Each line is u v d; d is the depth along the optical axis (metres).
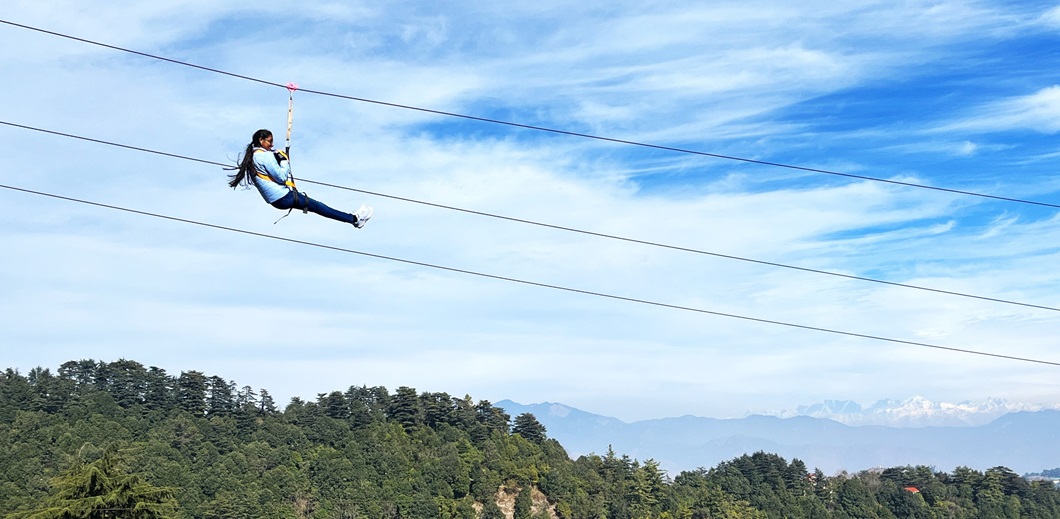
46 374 184.00
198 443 166.25
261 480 156.75
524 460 188.75
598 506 184.25
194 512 138.88
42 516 36.38
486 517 172.12
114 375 187.75
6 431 150.12
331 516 156.50
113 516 37.66
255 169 19.42
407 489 168.75
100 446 146.62
